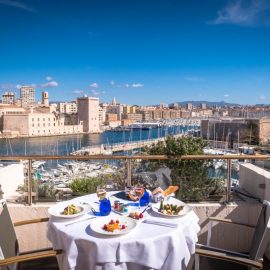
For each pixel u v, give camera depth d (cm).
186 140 541
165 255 257
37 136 10775
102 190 365
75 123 12712
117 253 245
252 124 7606
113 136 11812
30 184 447
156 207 318
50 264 341
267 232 270
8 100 17188
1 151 7788
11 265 291
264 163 485
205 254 283
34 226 441
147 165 462
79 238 253
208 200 464
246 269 300
